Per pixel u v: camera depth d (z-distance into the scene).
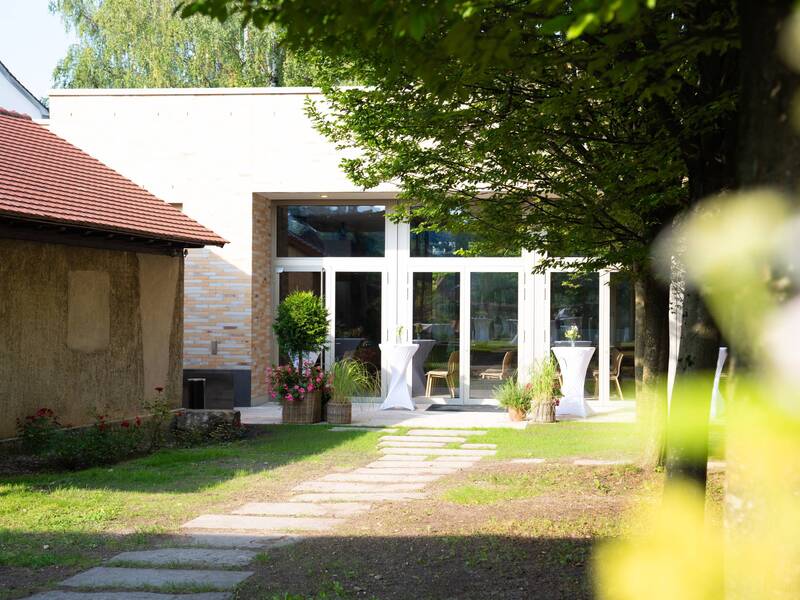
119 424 13.15
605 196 7.45
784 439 2.74
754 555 2.80
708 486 8.77
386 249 18.95
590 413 16.83
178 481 9.91
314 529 7.39
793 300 2.71
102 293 13.09
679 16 5.18
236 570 6.14
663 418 9.68
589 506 7.91
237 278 18.14
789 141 2.72
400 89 7.57
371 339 18.94
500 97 6.62
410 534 7.04
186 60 31.05
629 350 18.42
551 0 2.93
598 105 6.73
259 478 10.07
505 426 14.99
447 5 3.09
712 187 5.68
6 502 8.52
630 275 8.59
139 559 6.44
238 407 18.06
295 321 15.63
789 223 2.73
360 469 10.70
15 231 11.38
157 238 13.07
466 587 5.57
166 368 14.53
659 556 6.00
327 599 5.38
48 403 12.04
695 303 6.31
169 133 18.39
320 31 3.80
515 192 8.09
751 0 2.85
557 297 18.45
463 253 9.95
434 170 8.30
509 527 7.12
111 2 30.84
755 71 2.84
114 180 14.41
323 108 17.78
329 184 17.95
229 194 18.20
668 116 6.03
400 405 17.70
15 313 11.52
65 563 6.37
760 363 2.80
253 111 18.16
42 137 14.35
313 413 15.55
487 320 18.66
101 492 9.16
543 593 5.41
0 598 5.48
